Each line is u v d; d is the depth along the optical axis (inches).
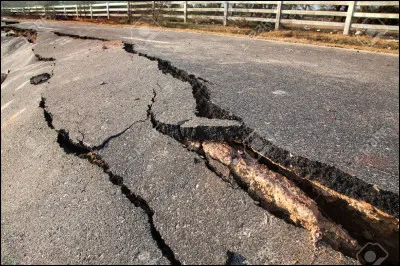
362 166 76.4
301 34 325.7
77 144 105.5
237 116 105.6
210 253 61.6
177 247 64.1
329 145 86.4
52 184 90.9
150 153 92.2
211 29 404.5
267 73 164.6
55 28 490.3
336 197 73.4
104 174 88.3
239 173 79.6
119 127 107.4
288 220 66.5
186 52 224.2
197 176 79.9
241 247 61.6
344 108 116.0
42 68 220.5
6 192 99.0
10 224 83.6
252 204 69.2
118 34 363.9
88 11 746.2
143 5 587.2
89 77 173.0
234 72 165.0
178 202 74.1
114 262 63.4
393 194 66.7
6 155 120.3
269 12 378.0
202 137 96.1
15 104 169.3
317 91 135.6
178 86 141.2
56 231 74.8
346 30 311.9
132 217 72.2
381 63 195.0
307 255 58.1
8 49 397.4
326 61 200.2
